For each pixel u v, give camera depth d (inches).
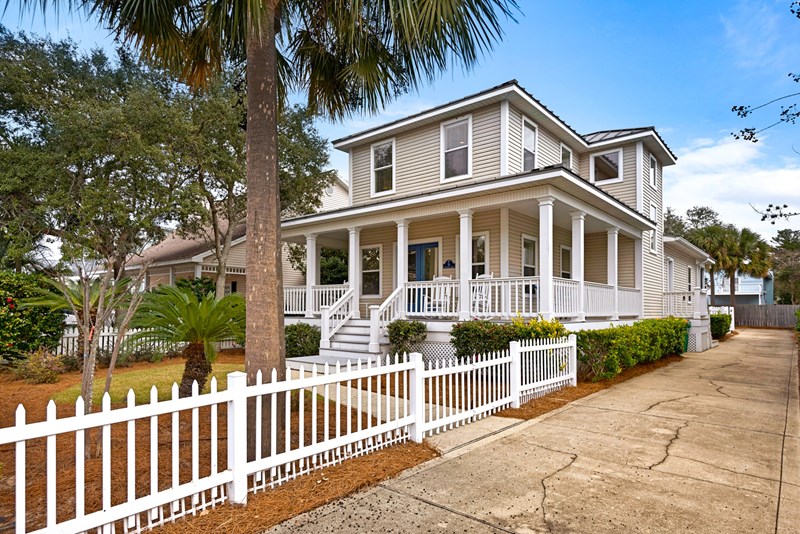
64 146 502.9
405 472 169.3
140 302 210.2
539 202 405.4
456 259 553.0
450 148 560.7
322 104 255.6
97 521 108.6
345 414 258.4
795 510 139.5
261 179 180.1
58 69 558.6
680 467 175.6
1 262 558.9
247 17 167.2
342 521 130.2
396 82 232.1
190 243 875.4
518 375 277.6
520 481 161.2
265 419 168.7
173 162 523.5
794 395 317.7
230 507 137.3
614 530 126.7
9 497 145.7
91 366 173.3
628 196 662.5
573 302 433.4
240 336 253.6
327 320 497.0
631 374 406.0
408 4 162.1
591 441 208.1
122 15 190.7
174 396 127.1
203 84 238.5
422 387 210.1
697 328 655.8
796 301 1630.2
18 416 97.4
